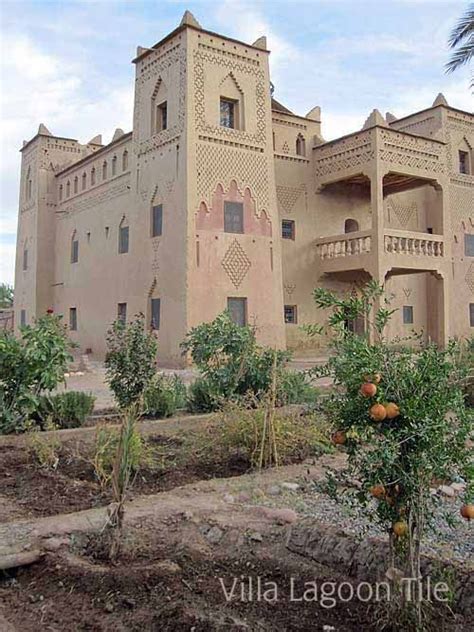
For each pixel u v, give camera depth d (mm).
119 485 4703
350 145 22594
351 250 22672
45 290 29938
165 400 10531
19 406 9320
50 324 9867
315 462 7695
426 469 3525
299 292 23438
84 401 9969
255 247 20656
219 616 3680
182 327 19094
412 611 3512
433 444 3492
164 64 20719
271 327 20734
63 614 3869
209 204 19750
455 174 25938
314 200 24047
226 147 20281
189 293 19109
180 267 19359
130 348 10367
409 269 22641
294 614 3789
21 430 9234
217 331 11352
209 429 8375
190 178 19391
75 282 27844
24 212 31938
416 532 3600
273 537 4992
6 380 9281
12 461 7512
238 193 20422
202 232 19531
